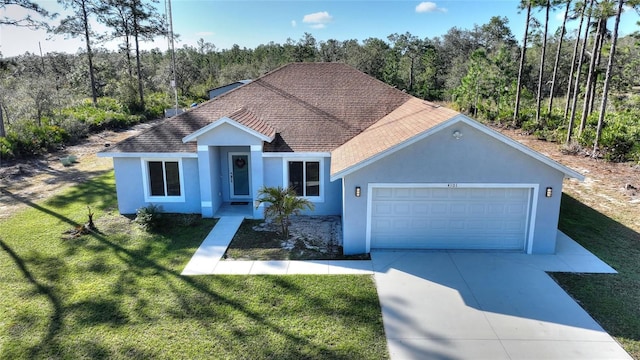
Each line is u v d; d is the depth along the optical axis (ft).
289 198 45.85
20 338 28.45
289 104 60.44
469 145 40.06
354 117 58.65
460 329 29.48
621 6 77.66
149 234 46.98
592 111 123.54
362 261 40.63
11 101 101.19
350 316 31.01
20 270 38.22
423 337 28.58
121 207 53.67
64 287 35.22
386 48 249.75
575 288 35.12
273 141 53.36
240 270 38.45
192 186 53.06
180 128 55.52
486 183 40.98
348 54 237.86
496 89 148.66
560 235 46.80
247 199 58.18
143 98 170.19
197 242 44.91
